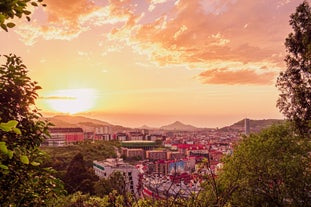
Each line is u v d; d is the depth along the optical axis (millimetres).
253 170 24766
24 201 4918
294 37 22844
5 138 5098
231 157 26578
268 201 23547
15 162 4840
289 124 27047
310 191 23859
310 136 24266
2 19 3557
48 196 5188
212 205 4660
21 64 6258
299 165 24500
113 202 4457
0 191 4809
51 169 5312
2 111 5566
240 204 21516
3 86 5711
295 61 23094
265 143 25984
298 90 22406
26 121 5680
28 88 6008
